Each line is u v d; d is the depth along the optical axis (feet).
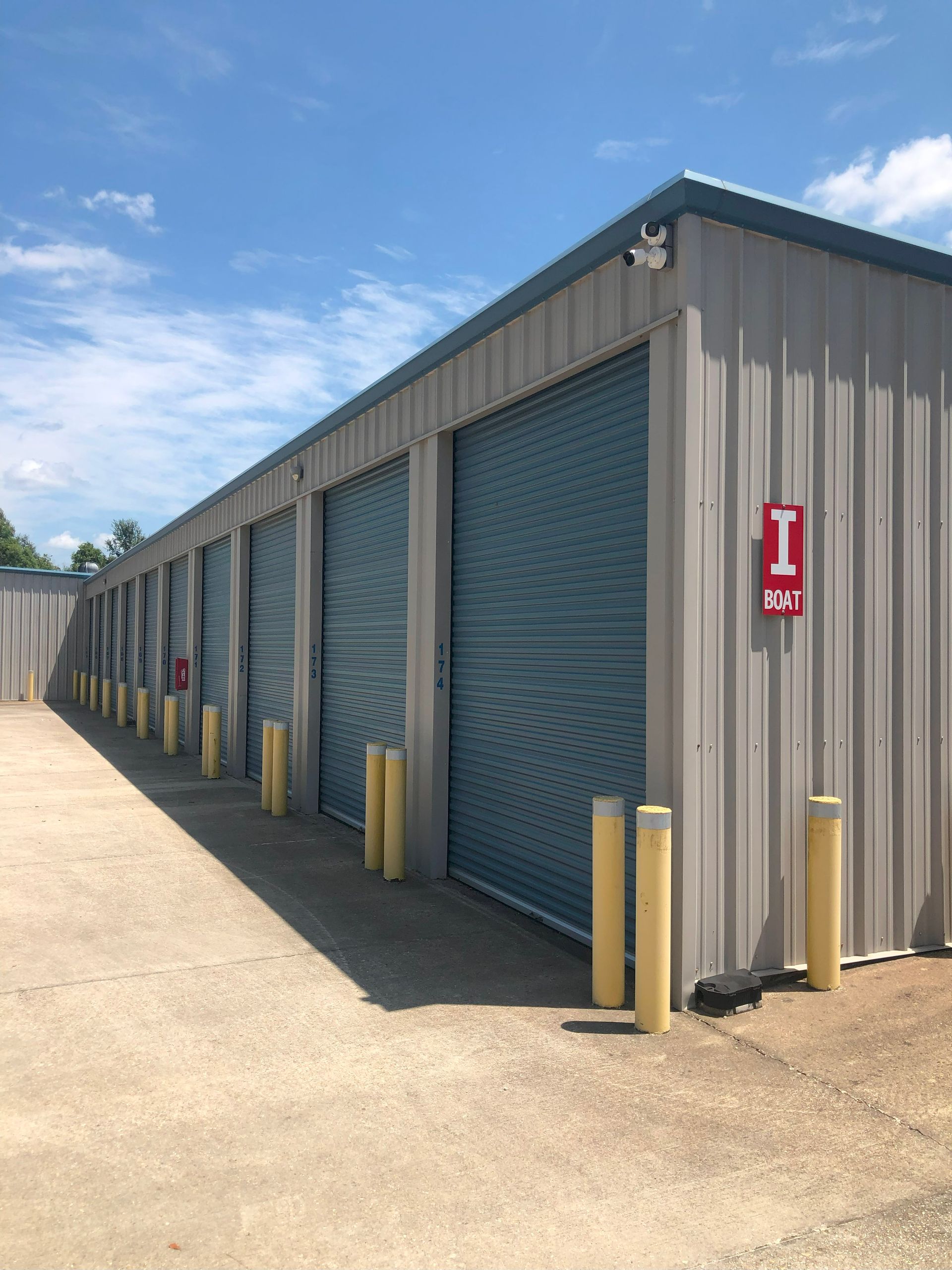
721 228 16.96
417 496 27.61
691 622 16.53
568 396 21.01
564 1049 14.40
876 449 18.84
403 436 28.60
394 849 25.39
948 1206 10.21
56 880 25.07
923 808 19.52
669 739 16.87
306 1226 9.82
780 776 17.46
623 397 19.06
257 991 16.97
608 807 16.21
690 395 16.53
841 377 18.38
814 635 17.98
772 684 17.49
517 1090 12.98
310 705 36.11
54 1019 15.56
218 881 25.11
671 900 16.38
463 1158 11.16
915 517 19.44
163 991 16.90
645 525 18.26
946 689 19.88
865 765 18.57
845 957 18.35
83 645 102.27
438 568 26.27
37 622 100.01
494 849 23.99
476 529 25.21
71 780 43.91
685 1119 12.14
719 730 16.81
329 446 34.76
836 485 18.30
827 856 16.89
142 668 74.18
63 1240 9.55
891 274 19.15
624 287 18.40
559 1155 11.23
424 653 26.81
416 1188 10.52
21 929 20.58
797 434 17.81
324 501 36.65
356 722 32.86
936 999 16.60
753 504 17.30
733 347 17.07
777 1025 15.39
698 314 16.57
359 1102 12.63
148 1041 14.69
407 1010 16.05
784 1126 11.96
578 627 20.52
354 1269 9.13
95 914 21.80
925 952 19.27
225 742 49.83
